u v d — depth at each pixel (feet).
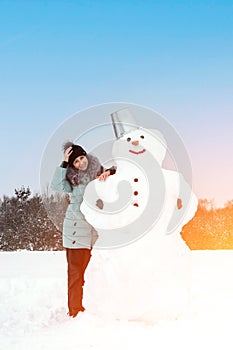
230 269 38.11
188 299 20.04
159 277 19.44
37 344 16.65
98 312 19.86
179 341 16.55
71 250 20.97
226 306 22.47
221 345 16.03
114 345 16.24
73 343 16.67
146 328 18.42
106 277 19.83
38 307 23.41
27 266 42.65
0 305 23.86
